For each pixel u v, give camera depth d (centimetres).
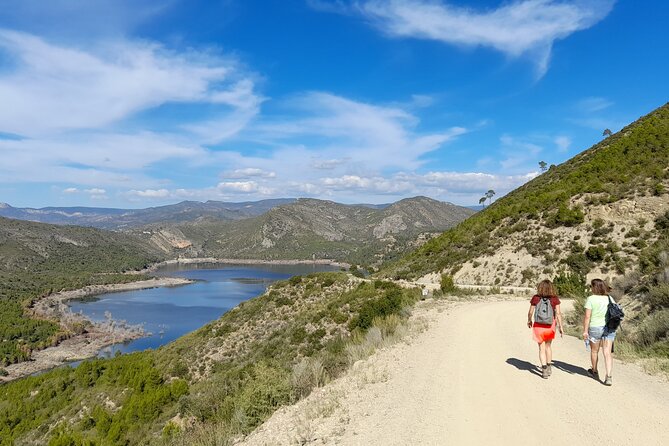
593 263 3869
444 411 663
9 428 4762
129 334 12556
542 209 5288
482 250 5125
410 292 3316
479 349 1116
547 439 536
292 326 4041
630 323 1303
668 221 3791
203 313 15112
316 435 631
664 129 6038
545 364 816
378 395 782
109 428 3188
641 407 630
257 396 834
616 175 5153
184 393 3181
